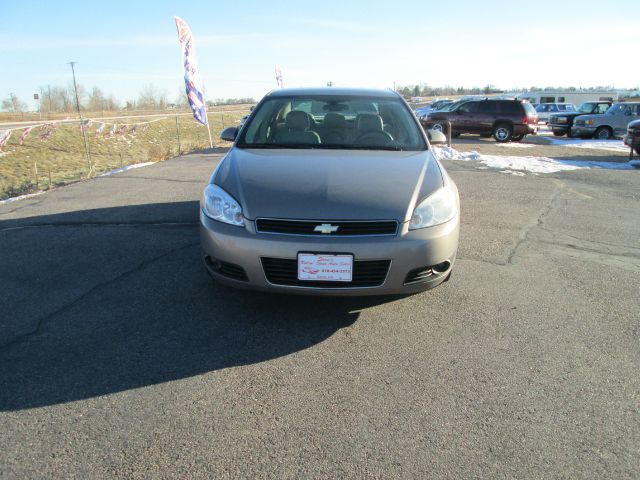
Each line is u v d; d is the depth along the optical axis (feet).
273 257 8.98
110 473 6.12
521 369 8.57
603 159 38.99
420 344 9.34
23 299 10.90
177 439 6.73
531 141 60.75
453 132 62.03
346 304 10.89
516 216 19.29
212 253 9.52
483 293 11.71
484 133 60.13
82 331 9.53
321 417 7.23
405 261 9.09
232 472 6.18
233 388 7.88
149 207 19.39
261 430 6.93
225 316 10.25
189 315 10.27
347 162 11.00
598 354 9.13
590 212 20.20
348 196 9.43
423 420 7.20
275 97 14.42
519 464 6.40
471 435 6.91
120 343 9.12
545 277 12.85
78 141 95.71
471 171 30.68
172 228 16.46
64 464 6.24
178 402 7.50
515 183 26.61
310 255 8.89
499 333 9.82
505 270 13.28
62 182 33.71
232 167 10.91
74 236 15.48
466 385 8.07
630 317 10.64
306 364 8.59
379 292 9.25
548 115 97.91
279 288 9.20
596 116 62.44
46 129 97.04
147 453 6.46
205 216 9.87
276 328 9.82
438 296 11.46
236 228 9.29
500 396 7.80
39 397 7.53
